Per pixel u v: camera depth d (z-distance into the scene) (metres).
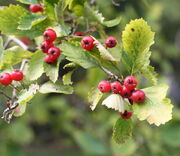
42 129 1.83
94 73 0.96
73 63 0.73
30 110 1.44
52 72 0.73
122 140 0.71
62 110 1.48
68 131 1.43
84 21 0.80
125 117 0.70
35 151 1.92
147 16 1.23
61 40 0.74
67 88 0.71
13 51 0.76
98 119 1.34
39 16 0.75
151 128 1.11
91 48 0.72
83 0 0.77
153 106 0.68
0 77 0.72
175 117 1.07
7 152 1.33
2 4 1.06
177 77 2.27
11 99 0.73
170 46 1.46
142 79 1.01
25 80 0.74
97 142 1.23
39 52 0.74
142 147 1.10
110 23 0.78
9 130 1.37
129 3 1.17
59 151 1.97
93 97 0.70
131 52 0.71
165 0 2.12
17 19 0.76
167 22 2.12
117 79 0.71
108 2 1.03
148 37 0.71
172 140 1.08
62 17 0.75
